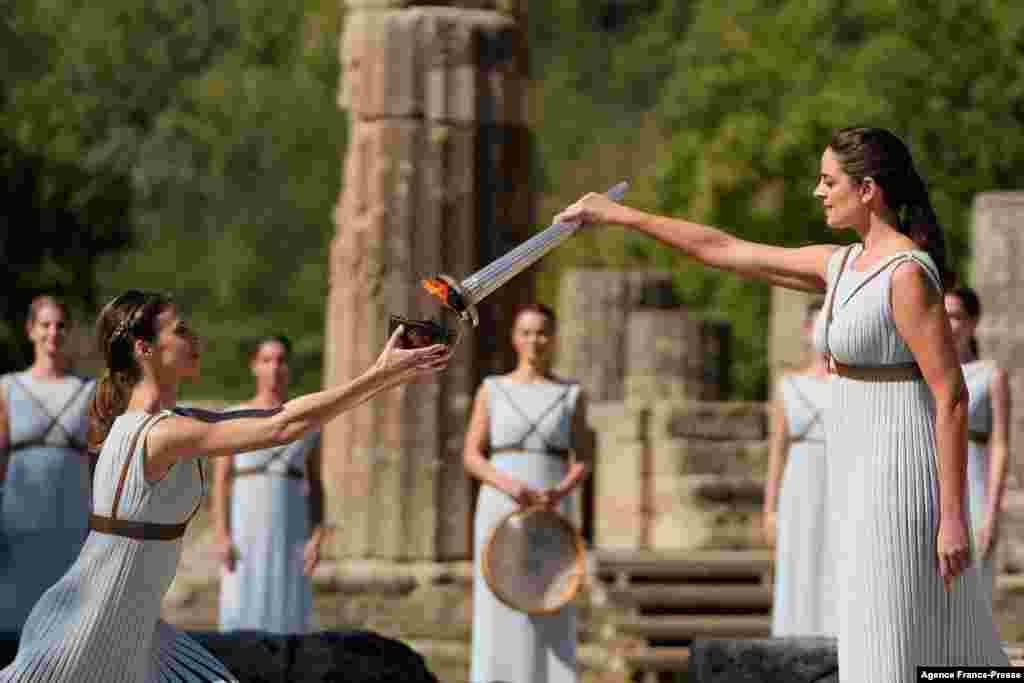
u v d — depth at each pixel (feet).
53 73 328.29
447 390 97.09
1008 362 119.03
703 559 111.96
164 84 425.28
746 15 308.40
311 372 383.65
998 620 98.12
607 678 101.50
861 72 269.03
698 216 271.90
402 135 97.19
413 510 97.14
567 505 67.41
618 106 498.69
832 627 72.90
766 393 282.15
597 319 189.47
